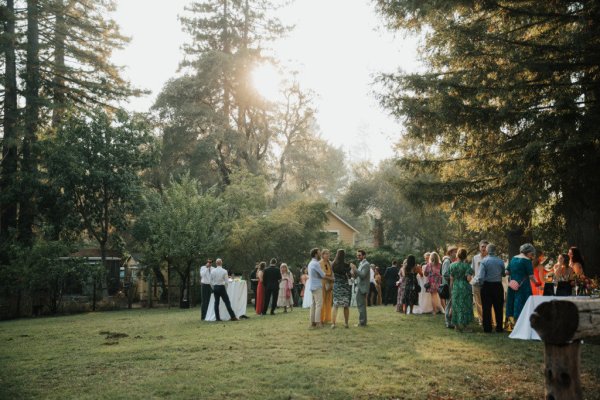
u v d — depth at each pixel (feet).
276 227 97.45
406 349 31.22
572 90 39.81
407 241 151.33
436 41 45.85
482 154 45.60
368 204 150.51
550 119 37.01
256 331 41.55
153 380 24.22
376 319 48.70
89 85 100.58
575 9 40.04
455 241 122.62
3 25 91.25
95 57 101.76
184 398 20.98
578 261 37.40
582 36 37.06
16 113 90.58
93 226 99.19
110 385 23.66
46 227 84.89
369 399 20.53
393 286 72.74
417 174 50.80
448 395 21.25
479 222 51.67
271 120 149.79
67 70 98.58
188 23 143.13
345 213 203.21
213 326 47.39
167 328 47.19
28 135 89.10
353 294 72.59
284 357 29.30
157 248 87.30
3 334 47.34
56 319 67.26
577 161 37.93
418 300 54.65
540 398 20.81
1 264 83.25
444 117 42.50
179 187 92.99
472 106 42.06
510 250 55.83
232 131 134.51
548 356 14.49
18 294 78.84
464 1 39.96
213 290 53.47
